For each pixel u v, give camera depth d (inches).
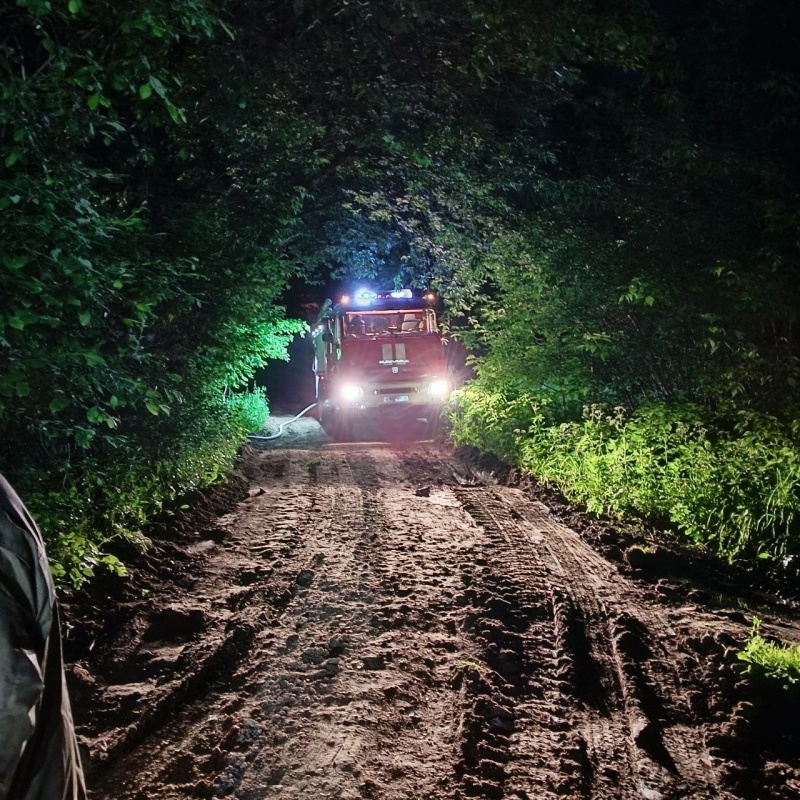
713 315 474.6
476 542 357.7
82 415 290.7
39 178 237.0
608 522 391.2
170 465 413.4
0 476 78.7
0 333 214.8
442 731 193.3
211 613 263.1
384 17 428.1
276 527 389.4
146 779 169.5
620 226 569.0
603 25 465.7
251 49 442.9
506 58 458.9
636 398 577.6
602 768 179.6
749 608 295.9
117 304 313.9
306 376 1558.8
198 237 447.2
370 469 587.5
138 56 264.1
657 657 240.8
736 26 585.3
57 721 76.7
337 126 540.4
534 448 512.1
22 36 280.8
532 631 258.2
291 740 185.2
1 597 70.6
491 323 671.1
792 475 351.6
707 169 522.3
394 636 249.0
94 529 308.8
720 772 178.4
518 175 623.5
